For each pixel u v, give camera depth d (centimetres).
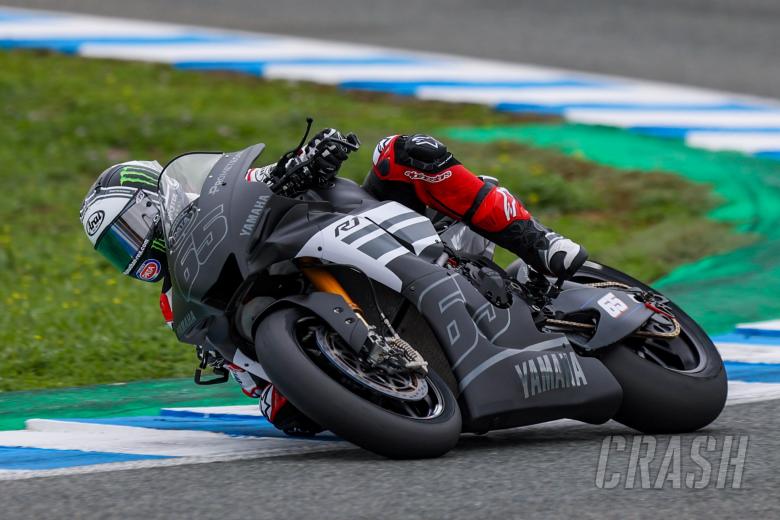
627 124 4797
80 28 6372
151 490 1398
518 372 1630
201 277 1600
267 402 1688
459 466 1488
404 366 1534
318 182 1684
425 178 1708
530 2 7169
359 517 1274
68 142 4603
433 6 7075
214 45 6138
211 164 1738
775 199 3881
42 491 1408
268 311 1564
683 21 6712
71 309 2917
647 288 1936
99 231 1722
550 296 1798
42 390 2286
